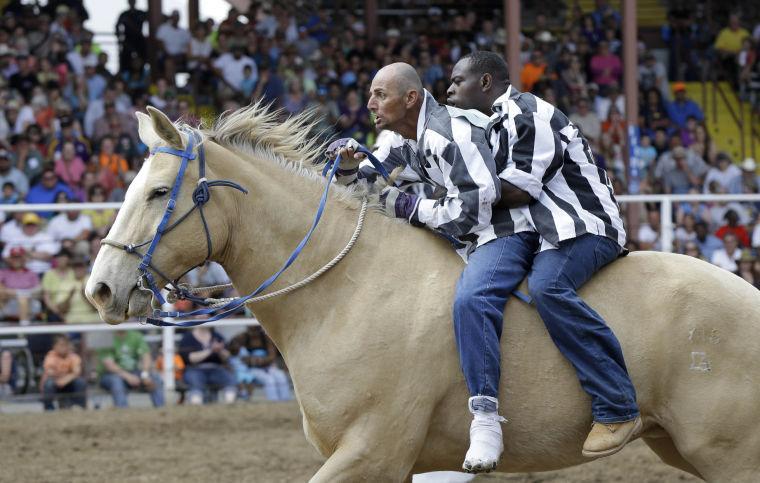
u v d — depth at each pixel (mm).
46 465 12867
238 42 25812
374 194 7574
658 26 32781
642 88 27297
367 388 6941
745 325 7078
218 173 7238
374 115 7547
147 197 6988
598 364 6922
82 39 25406
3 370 16828
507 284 7059
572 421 7117
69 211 17359
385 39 28188
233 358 17516
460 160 7035
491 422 6863
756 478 6941
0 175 20719
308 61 25984
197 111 24891
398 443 6941
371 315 7066
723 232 18281
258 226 7336
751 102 29750
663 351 7070
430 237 7465
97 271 6906
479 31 29625
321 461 12930
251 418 15844
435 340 7031
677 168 24281
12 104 22844
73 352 16984
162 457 13258
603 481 11617
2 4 27719
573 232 7062
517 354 7094
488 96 7754
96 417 16047
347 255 7297
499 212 7254
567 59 26578
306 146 7766
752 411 6934
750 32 31953
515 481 11570
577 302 6969
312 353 7117
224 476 12180
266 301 7312
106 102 23516
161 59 26359
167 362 17172
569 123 7363
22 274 16922
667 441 7562
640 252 7570
